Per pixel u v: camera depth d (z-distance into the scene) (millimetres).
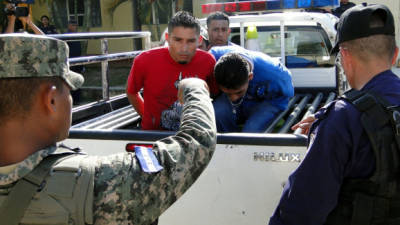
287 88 2541
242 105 2604
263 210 1892
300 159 1824
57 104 952
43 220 863
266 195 1880
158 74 2322
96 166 939
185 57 2250
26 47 884
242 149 1868
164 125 2383
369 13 1253
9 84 890
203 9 4621
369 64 1285
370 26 1258
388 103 1208
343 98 1280
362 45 1273
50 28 9711
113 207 911
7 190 894
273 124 2439
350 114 1229
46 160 932
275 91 2543
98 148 2090
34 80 912
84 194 886
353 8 1308
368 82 1285
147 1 12969
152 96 2367
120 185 924
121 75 10188
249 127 2439
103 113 3059
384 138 1182
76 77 1041
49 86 936
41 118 940
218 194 1926
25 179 888
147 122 2416
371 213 1220
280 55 4059
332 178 1242
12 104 899
